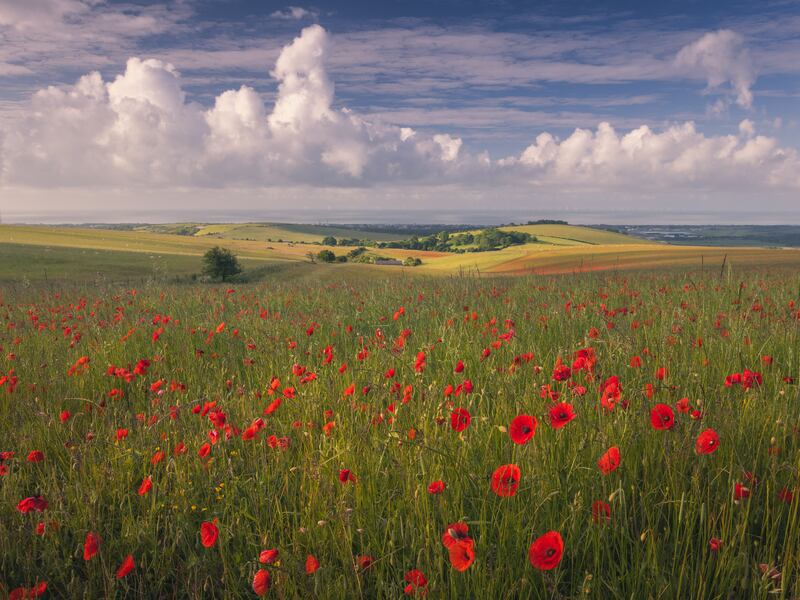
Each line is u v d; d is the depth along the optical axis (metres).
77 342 7.10
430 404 3.82
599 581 2.36
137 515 3.20
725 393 3.74
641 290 10.58
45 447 4.05
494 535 2.71
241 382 5.55
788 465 2.74
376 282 15.09
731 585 2.28
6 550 2.82
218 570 2.78
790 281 11.54
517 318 7.21
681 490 2.81
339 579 2.47
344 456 3.31
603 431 3.17
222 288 14.93
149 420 4.06
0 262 61.03
